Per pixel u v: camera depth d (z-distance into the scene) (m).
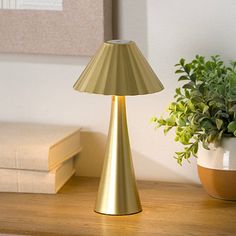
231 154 1.40
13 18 1.58
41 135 1.53
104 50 1.33
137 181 1.60
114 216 1.38
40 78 1.63
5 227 1.32
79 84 1.33
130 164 1.39
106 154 1.40
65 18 1.55
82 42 1.56
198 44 1.54
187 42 1.54
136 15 1.55
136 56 1.33
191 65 1.44
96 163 1.64
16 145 1.46
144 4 1.54
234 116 1.36
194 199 1.48
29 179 1.48
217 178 1.42
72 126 1.64
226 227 1.33
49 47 1.58
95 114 1.62
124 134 1.38
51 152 1.46
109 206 1.38
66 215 1.38
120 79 1.30
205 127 1.39
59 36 1.57
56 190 1.49
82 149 1.64
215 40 1.53
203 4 1.52
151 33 1.55
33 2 1.57
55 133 1.55
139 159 1.62
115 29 1.57
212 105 1.39
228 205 1.44
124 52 1.32
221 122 1.36
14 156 1.46
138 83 1.31
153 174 1.62
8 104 1.67
